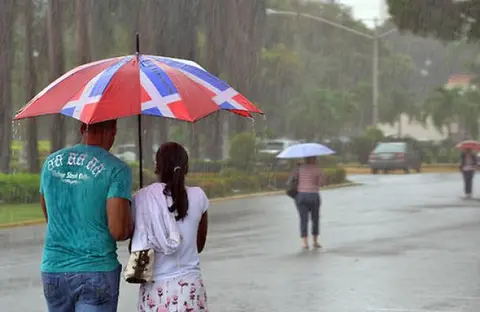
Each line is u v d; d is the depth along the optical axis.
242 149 51.12
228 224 28.28
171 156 6.90
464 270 17.19
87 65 6.92
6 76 47.38
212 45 54.34
